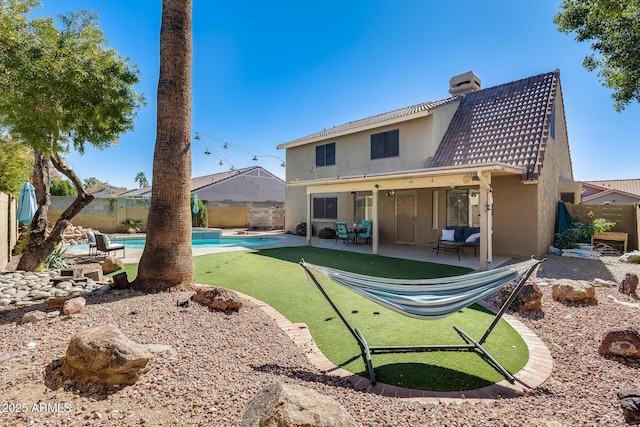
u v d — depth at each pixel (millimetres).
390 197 16312
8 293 6004
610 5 8125
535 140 11656
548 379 3748
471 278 4656
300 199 21688
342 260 11484
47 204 8984
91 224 21375
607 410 2980
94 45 7461
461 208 13906
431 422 2754
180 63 6504
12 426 2480
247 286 7836
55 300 5113
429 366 4074
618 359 4176
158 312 5094
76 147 8086
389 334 5094
